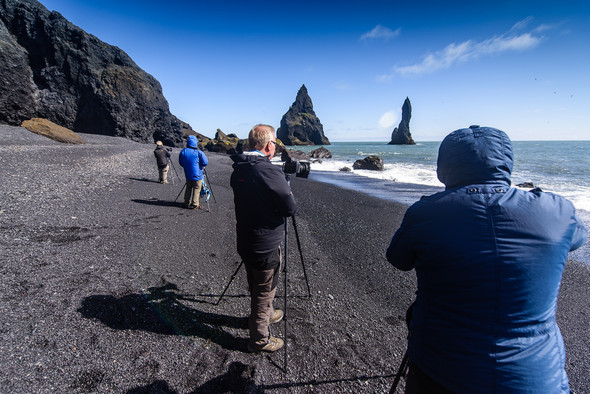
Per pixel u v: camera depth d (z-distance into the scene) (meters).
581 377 2.66
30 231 5.24
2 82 26.84
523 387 1.07
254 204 2.36
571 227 1.18
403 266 1.47
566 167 23.83
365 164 26.06
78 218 6.35
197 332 3.00
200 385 2.36
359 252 5.76
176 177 14.07
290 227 7.30
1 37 27.94
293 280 4.43
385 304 3.87
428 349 1.26
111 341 2.72
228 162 28.34
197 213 7.82
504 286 1.09
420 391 1.31
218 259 4.93
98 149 21.05
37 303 3.12
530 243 1.11
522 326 1.11
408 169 25.70
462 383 1.14
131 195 9.26
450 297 1.20
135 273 4.11
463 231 1.16
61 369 2.35
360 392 2.42
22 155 13.78
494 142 1.29
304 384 2.47
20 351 2.45
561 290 4.40
